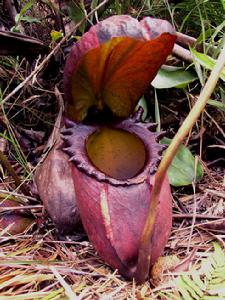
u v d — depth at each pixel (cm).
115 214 53
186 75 77
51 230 65
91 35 51
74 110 62
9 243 64
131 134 61
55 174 64
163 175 47
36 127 88
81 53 53
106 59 57
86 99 62
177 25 90
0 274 56
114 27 50
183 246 62
